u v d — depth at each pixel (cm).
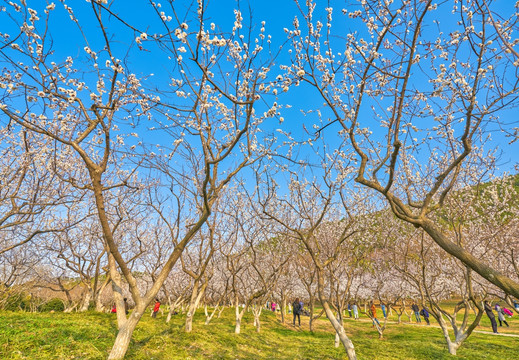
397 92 577
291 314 2994
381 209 1379
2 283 1500
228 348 1048
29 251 1584
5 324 841
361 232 1202
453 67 646
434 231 501
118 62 591
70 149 1026
